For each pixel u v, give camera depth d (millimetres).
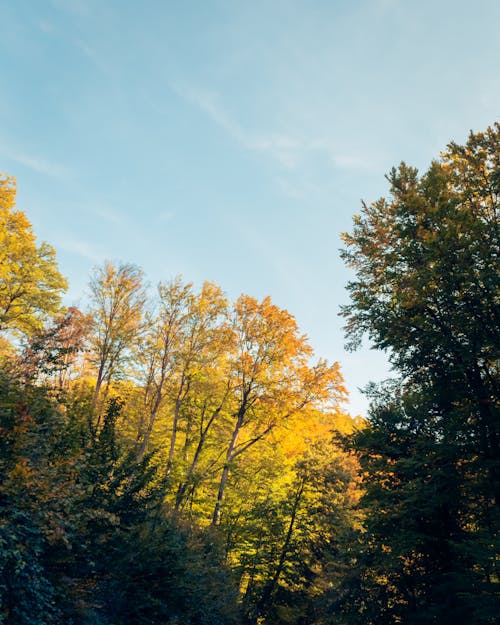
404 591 15656
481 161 15664
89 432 11094
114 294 22922
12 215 23625
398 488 16438
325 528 24766
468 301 13656
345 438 18234
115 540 9836
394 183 17250
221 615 15094
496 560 10805
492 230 14039
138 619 9625
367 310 16469
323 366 24203
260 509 23922
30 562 6730
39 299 24172
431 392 15523
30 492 7164
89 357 21531
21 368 9734
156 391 23656
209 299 24281
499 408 13625
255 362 24312
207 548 17562
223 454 25344
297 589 24125
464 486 13703
